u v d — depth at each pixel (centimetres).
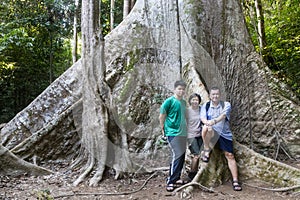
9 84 1252
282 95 739
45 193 480
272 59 1058
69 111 697
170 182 509
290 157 680
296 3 1043
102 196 498
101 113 582
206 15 752
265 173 518
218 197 479
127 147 604
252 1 1152
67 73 762
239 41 763
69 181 567
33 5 1269
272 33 1098
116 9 1326
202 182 507
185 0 759
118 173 576
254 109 724
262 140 706
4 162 595
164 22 723
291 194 488
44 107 738
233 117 721
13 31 1113
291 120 701
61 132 691
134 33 748
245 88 736
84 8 594
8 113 1262
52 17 1274
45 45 1320
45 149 680
